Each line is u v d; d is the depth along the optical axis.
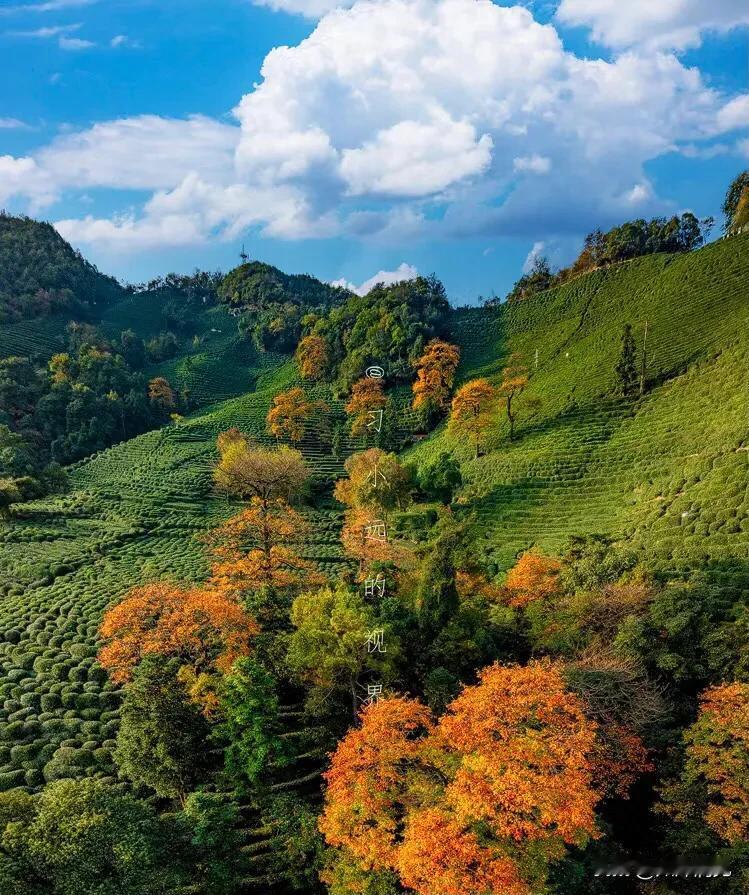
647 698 30.73
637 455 81.69
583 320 147.50
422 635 43.44
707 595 37.56
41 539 89.19
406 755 27.36
